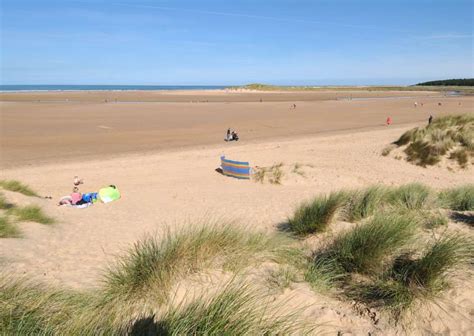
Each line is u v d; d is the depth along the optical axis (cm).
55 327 270
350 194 752
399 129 2822
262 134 2861
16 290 317
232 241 449
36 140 2477
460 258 380
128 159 1897
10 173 1593
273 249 461
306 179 1405
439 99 7769
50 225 806
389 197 789
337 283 390
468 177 1392
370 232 425
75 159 1916
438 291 345
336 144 2192
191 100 7244
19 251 604
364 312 338
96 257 596
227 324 265
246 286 322
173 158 1925
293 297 350
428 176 1412
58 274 488
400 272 374
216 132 2956
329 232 566
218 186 1378
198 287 348
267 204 1026
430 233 493
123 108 5056
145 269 365
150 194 1256
